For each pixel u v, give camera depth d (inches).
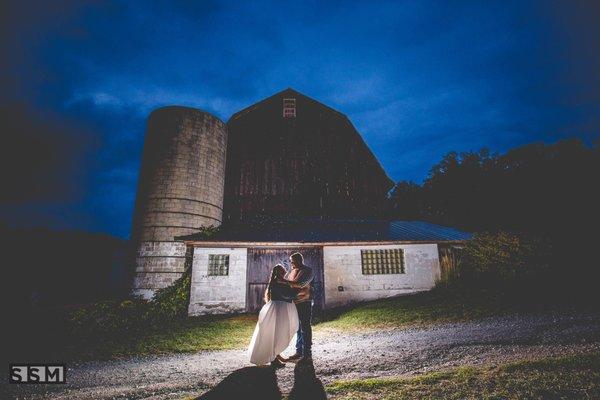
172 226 617.6
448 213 993.5
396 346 264.2
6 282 652.7
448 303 432.1
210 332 403.9
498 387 145.6
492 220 873.5
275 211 717.9
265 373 196.4
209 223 659.4
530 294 408.8
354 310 489.7
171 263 602.5
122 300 520.4
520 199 806.5
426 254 574.9
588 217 545.3
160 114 673.0
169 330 430.9
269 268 577.9
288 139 759.7
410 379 163.0
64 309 479.2
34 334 410.3
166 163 641.6
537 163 809.5
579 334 246.5
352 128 772.6
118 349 334.0
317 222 698.8
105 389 202.4
